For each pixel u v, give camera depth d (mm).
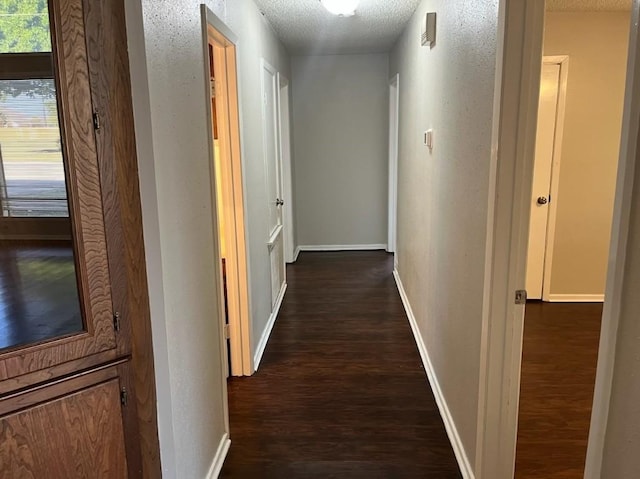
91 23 1170
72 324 1296
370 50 5230
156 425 1513
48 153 1211
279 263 4211
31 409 1213
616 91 3791
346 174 5836
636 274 871
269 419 2432
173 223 1562
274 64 4098
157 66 1422
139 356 1410
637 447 875
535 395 2598
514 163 1536
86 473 1331
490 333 1665
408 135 3848
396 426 2365
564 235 4035
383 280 4797
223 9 2283
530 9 1437
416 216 3398
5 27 1151
